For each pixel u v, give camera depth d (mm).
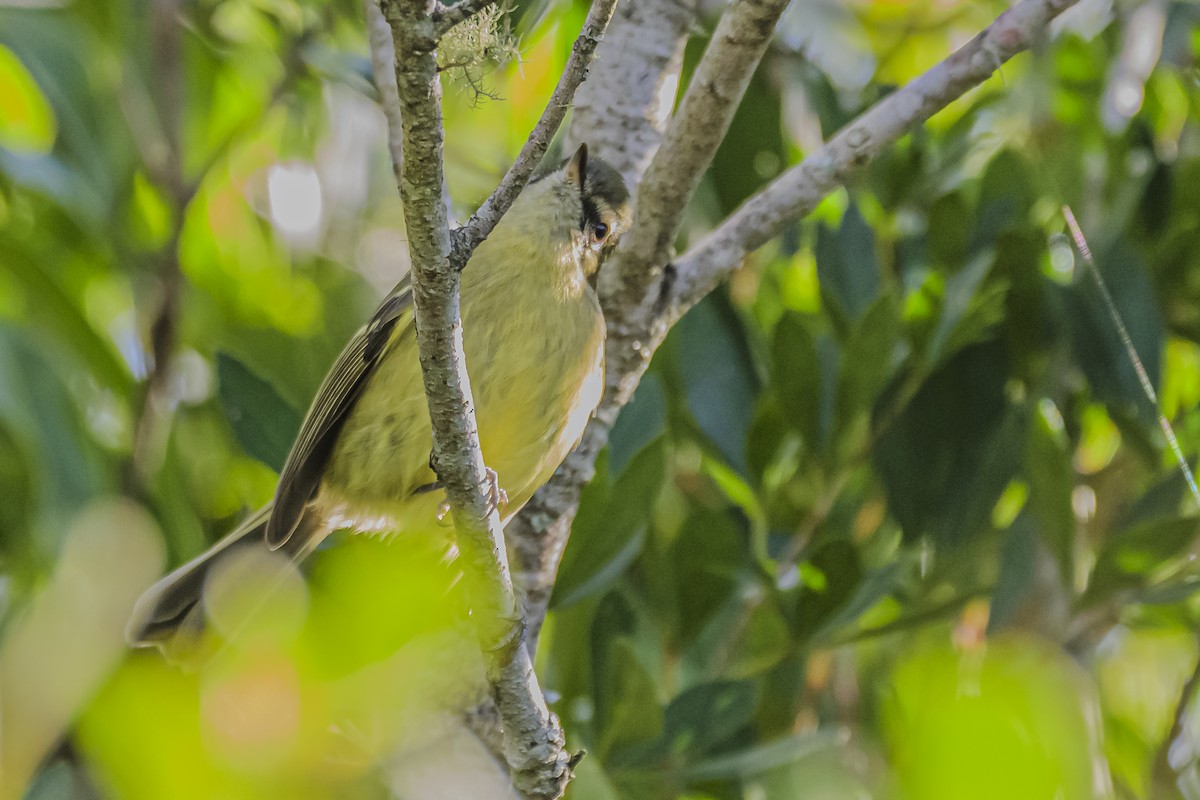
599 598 8359
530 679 6215
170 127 9906
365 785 6363
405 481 7668
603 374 7672
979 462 8820
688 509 9516
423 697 6629
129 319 10492
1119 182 9672
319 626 5727
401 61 4617
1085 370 8844
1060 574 8555
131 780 4480
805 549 8688
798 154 10469
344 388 7684
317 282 10734
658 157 7238
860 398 8523
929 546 8805
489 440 7398
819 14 11805
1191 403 10031
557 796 6266
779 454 8711
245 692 5172
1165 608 9266
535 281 7441
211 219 10992
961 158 9711
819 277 8930
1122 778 9312
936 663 7930
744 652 8758
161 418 8945
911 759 5078
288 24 10461
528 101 9898
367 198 11383
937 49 12109
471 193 10148
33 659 4449
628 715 7625
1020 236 8828
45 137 11195
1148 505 8859
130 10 10125
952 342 8789
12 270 9266
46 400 8297
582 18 9680
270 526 7562
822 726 8930
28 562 8320
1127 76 10195
